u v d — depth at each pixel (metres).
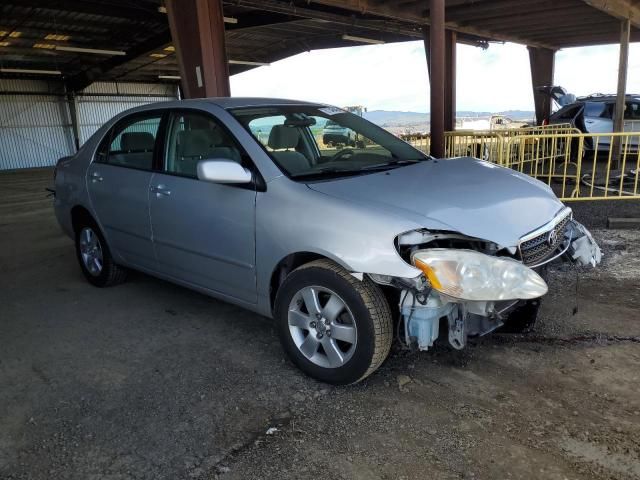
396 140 4.28
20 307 4.49
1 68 23.03
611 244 5.50
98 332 3.88
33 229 8.08
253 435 2.57
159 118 4.04
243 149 3.35
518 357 3.22
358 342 2.77
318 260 2.96
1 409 2.88
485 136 9.74
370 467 2.31
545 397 2.78
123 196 4.18
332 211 2.84
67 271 5.54
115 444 2.54
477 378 3.00
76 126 28.23
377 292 2.78
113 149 4.48
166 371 3.24
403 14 11.45
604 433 2.46
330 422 2.65
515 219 2.92
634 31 15.52
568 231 3.71
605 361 3.13
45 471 2.36
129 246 4.31
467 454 2.36
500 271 2.63
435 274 2.57
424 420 2.63
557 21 13.16
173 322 4.00
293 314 3.06
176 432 2.62
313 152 3.69
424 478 2.23
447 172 3.53
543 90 15.92
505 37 15.36
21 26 17.09
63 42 19.80
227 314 4.12
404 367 3.16
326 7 13.08
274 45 21.28
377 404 2.79
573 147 13.02
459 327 2.76
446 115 13.64
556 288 4.31
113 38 19.58
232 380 3.10
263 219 3.12
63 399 2.96
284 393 2.94
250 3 11.50
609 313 3.79
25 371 3.32
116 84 29.61
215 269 3.55
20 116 26.66
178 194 3.68
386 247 2.63
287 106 3.94
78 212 4.91
